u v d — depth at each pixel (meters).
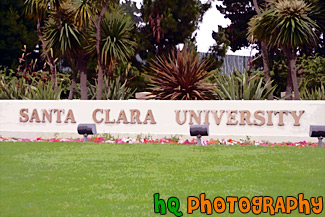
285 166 10.43
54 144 14.45
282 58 31.52
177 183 8.73
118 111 16.00
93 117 16.20
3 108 17.11
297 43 16.64
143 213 6.81
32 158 11.63
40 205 7.23
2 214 6.75
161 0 27.53
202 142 14.34
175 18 27.98
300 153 12.37
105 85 22.45
